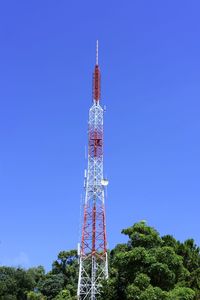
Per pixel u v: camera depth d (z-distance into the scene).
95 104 103.75
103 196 99.44
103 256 96.62
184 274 69.62
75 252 133.12
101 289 71.19
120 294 66.81
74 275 127.94
